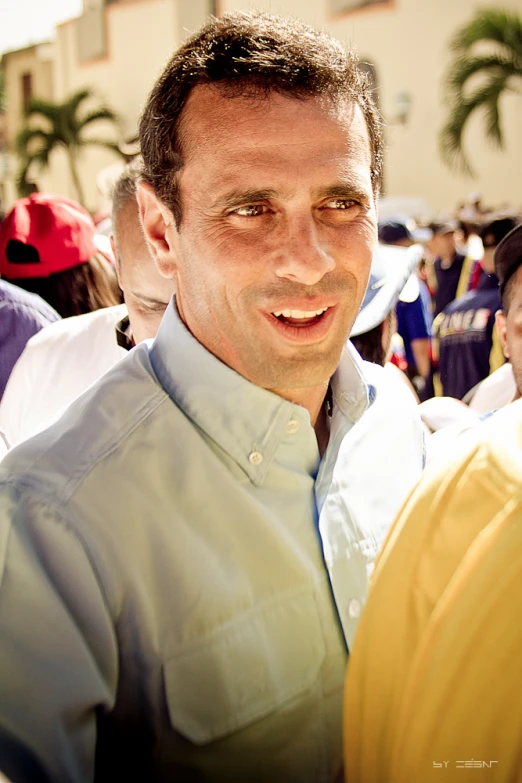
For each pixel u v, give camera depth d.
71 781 0.97
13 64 31.16
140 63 25.62
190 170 1.07
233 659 1.05
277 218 1.05
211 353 1.14
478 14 17.09
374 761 0.79
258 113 1.02
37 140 23.73
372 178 1.17
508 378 2.30
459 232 8.97
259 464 1.14
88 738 1.00
